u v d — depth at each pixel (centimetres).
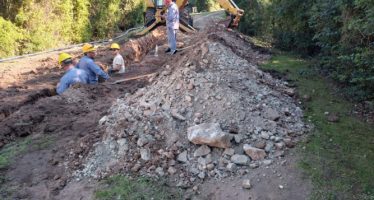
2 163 525
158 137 511
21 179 492
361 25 563
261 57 981
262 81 682
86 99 733
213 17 2358
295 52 1027
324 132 539
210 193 440
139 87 776
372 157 478
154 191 444
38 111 670
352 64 670
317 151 488
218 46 741
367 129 553
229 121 521
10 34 1282
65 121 638
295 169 457
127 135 518
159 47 1178
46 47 1431
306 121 574
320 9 769
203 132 487
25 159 534
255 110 549
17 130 611
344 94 681
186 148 494
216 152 485
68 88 770
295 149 493
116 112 589
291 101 637
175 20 1004
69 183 476
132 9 2116
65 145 554
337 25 723
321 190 426
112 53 1203
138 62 1107
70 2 1584
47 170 506
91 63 834
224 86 579
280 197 423
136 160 486
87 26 1714
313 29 938
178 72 623
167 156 482
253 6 1366
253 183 444
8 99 792
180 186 452
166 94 582
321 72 809
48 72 1075
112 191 447
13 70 1080
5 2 1336
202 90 570
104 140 524
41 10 1418
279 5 1052
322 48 839
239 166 470
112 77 912
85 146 528
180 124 526
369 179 438
